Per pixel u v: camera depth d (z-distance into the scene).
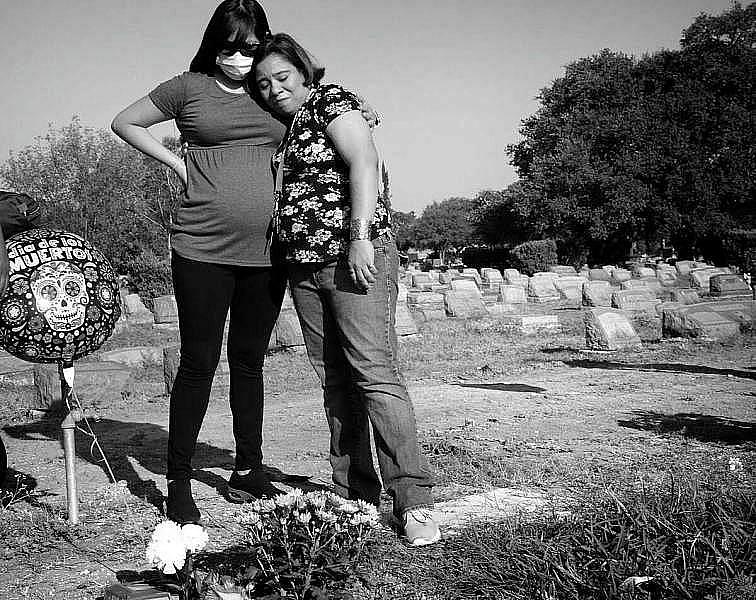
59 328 4.18
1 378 11.96
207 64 4.27
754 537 3.35
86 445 6.91
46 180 42.88
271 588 3.07
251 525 3.13
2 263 3.62
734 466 5.31
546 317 19.33
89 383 10.02
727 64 57.41
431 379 11.05
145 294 31.66
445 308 21.70
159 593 2.99
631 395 9.20
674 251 62.19
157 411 8.91
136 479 5.45
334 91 3.81
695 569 3.15
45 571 3.72
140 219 44.03
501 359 13.13
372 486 4.21
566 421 7.57
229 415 8.44
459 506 4.34
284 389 10.43
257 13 4.13
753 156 55.62
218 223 4.20
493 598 3.16
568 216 56.72
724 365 11.78
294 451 6.43
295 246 3.86
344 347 3.88
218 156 4.23
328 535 3.11
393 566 3.49
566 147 57.53
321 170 3.81
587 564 3.25
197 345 4.25
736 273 35.88
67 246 4.33
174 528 2.87
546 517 4.01
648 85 61.00
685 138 55.75
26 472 5.78
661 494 4.20
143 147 4.27
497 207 67.75
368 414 3.89
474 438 6.73
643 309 20.69
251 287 4.43
